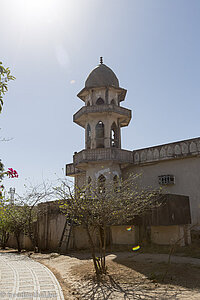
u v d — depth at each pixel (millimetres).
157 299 6699
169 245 14578
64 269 11047
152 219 14484
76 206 9789
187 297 6699
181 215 14914
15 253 19312
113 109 21875
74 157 22750
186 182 18734
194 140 18547
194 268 9562
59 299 6988
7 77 5699
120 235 16547
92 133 22281
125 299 6832
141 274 9180
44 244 19828
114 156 20547
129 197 11508
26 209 20375
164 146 20078
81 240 17422
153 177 20531
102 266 9727
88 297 7145
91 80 23625
